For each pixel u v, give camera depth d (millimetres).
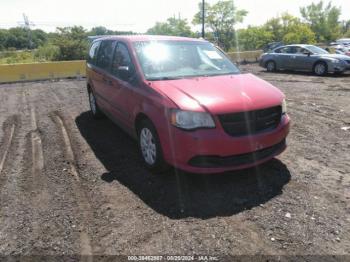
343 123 6316
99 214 3361
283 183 3922
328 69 14031
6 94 10719
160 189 3846
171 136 3641
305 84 11633
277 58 16078
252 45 34719
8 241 2967
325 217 3219
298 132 5836
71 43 31516
